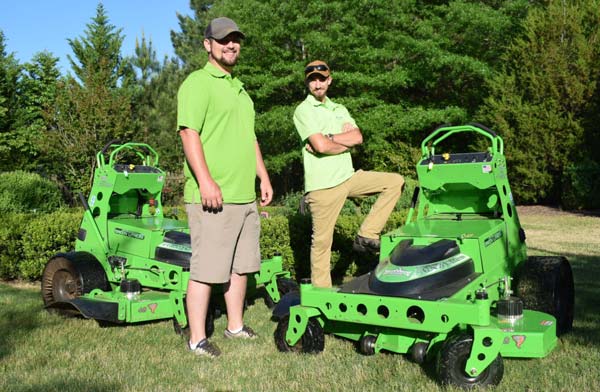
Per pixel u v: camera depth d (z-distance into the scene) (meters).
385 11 17.27
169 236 6.27
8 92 18.47
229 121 4.86
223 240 4.84
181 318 5.36
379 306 4.27
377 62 18.11
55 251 8.34
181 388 4.05
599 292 6.69
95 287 6.23
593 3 17.72
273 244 7.90
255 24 17.48
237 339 5.21
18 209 12.51
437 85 20.75
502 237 5.00
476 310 3.85
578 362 4.36
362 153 19.98
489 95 19.28
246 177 4.98
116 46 20.83
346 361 4.50
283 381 4.16
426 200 5.61
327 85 5.63
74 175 16.95
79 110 16.78
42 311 6.36
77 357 4.75
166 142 20.92
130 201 7.08
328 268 5.68
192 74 4.83
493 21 17.98
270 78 17.69
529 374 4.13
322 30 17.38
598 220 14.36
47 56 19.64
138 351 4.90
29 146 17.84
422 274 4.34
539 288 4.92
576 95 16.61
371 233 5.54
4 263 8.58
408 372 4.20
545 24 17.31
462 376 3.85
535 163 17.09
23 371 4.42
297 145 19.52
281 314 5.07
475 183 5.16
